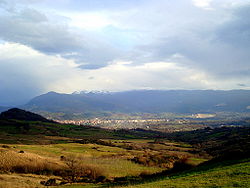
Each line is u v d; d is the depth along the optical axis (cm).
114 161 7675
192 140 18688
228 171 2827
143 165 7375
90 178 5188
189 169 4503
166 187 2409
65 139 15550
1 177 4278
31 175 4928
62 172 5459
